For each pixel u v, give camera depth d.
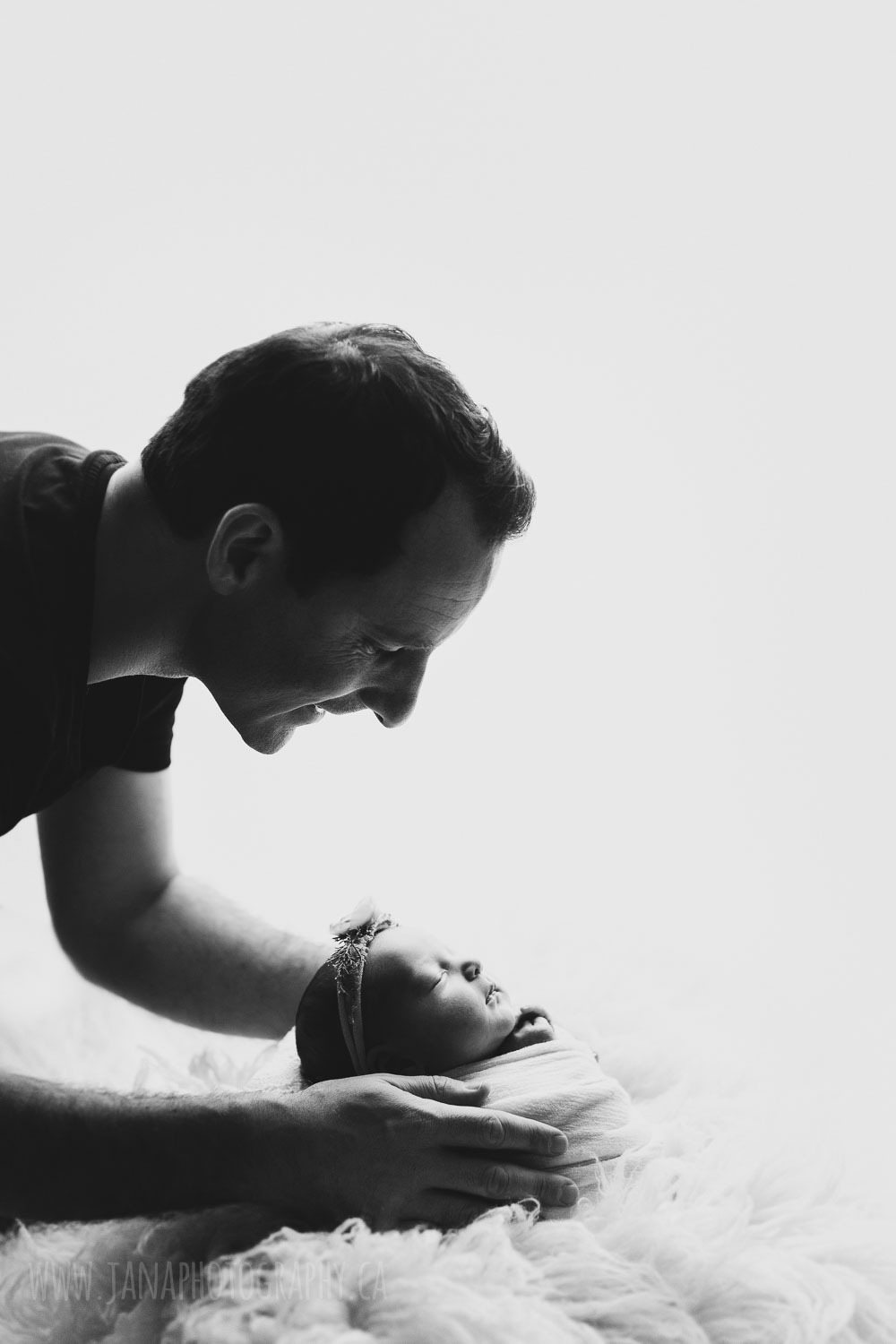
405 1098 1.23
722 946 2.09
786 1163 1.34
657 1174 1.28
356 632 1.25
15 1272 1.28
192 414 1.24
